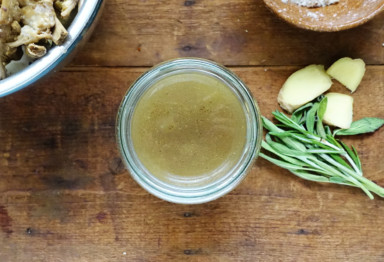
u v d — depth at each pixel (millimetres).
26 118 348
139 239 352
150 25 342
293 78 342
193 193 316
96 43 342
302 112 347
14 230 352
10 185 350
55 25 277
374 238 350
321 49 345
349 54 345
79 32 279
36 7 278
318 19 314
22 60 295
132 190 349
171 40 344
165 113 316
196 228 351
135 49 344
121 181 348
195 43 344
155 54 344
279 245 351
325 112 344
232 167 320
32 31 276
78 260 352
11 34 280
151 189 315
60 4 288
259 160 349
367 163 349
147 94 315
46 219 351
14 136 348
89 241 352
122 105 307
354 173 335
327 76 342
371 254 350
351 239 350
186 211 351
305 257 352
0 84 275
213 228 351
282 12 310
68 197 350
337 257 351
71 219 351
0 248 352
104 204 350
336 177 336
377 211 350
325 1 313
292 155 333
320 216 350
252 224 351
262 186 349
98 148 348
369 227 350
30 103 346
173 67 307
